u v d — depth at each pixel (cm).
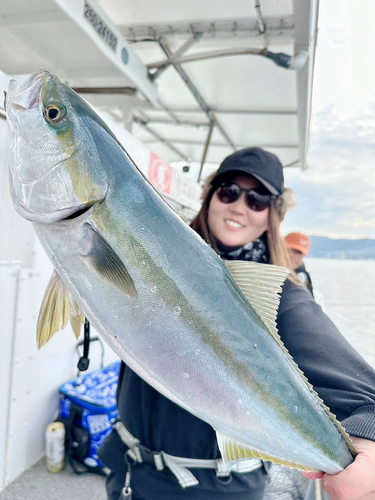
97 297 107
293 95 393
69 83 367
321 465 112
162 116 489
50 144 105
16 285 215
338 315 419
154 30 301
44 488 224
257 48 311
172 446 151
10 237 227
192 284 111
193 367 109
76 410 251
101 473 241
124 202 109
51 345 256
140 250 108
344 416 116
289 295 154
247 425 114
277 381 115
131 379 169
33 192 106
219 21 282
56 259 109
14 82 110
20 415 227
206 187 196
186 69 360
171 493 147
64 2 197
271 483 226
